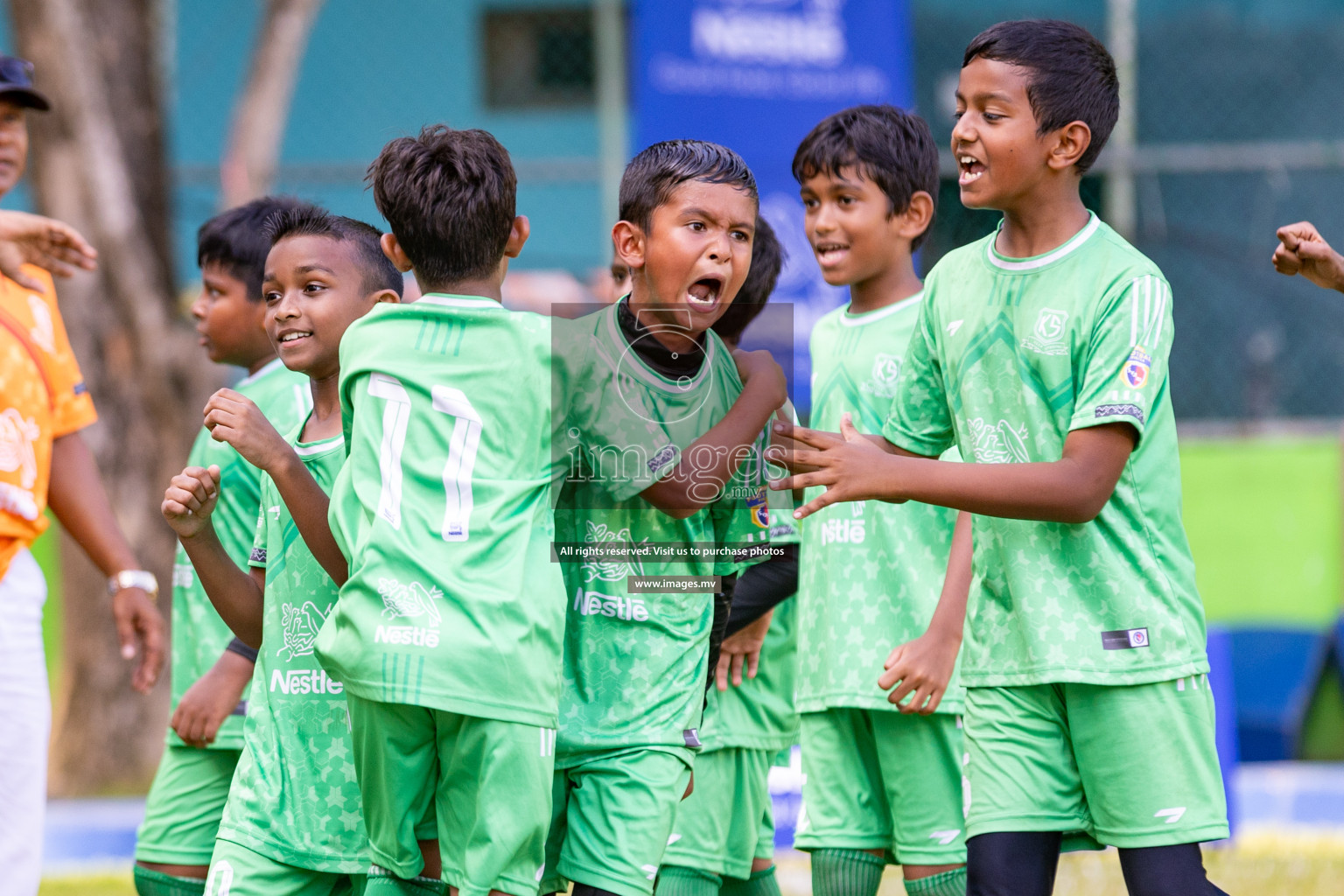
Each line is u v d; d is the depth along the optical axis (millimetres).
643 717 10555
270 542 11078
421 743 9820
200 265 14391
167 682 29531
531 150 44156
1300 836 22750
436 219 10102
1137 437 10086
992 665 10703
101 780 28703
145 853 13461
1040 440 10539
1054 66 10336
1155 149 39906
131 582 13648
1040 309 10539
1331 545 31141
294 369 11203
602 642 10727
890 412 11930
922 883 12906
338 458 11148
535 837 9617
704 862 12906
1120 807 10297
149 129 29734
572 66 44062
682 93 25203
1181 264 37062
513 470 9883
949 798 12898
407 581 9484
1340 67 40312
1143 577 10359
